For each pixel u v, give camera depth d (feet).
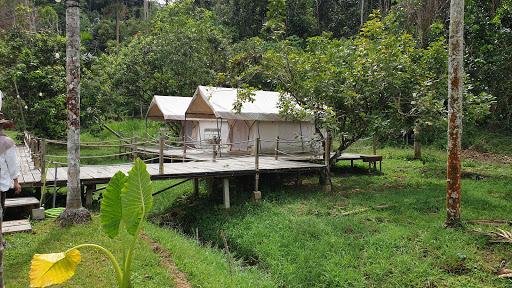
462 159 50.26
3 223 19.22
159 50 62.34
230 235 24.79
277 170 32.48
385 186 35.70
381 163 46.75
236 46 70.59
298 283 18.26
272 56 35.29
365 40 33.65
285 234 23.20
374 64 31.58
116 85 62.54
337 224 23.85
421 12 57.06
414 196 29.89
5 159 16.01
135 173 12.00
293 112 37.86
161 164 28.07
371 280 17.46
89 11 155.94
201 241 25.48
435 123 30.78
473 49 53.42
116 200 12.52
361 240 21.29
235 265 20.04
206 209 30.86
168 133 62.39
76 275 13.98
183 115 51.01
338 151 37.42
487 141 57.31
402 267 17.92
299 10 89.81
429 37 53.42
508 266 16.76
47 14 123.13
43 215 21.20
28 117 53.93
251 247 22.71
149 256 16.39
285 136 46.98
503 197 29.50
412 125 33.88
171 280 14.58
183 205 32.83
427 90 32.53
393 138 35.60
